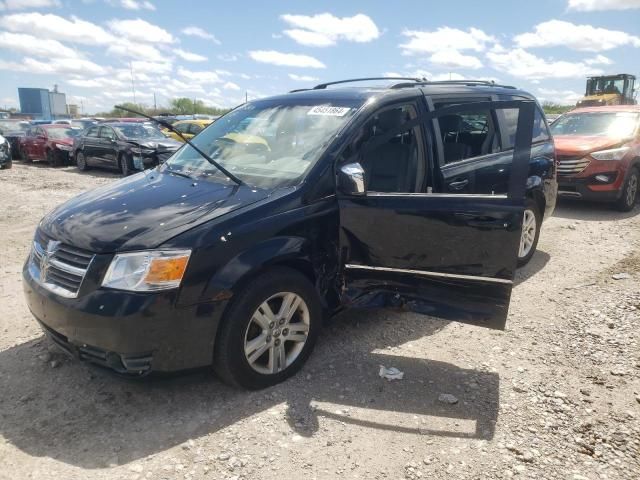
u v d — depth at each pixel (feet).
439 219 12.08
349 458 9.57
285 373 11.91
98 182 46.03
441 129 14.78
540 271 19.63
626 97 85.35
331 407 11.04
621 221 27.86
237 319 10.82
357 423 10.53
